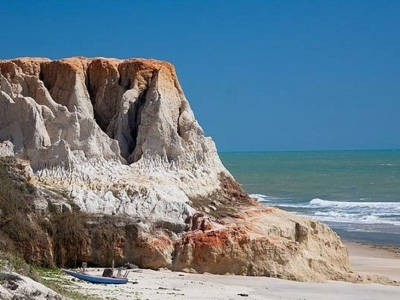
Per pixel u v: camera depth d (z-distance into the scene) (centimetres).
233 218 3978
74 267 3659
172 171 4122
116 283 3262
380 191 11562
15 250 3547
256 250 3697
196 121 4350
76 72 4316
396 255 5644
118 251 3675
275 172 16262
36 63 4359
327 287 3609
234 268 3678
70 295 2742
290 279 3691
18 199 3662
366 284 3828
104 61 4419
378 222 7756
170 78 4400
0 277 2433
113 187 3859
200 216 3828
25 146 3950
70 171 3897
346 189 11944
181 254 3675
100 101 4369
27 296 2381
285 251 3731
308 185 12750
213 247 3666
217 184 4256
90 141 4022
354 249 5944
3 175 3744
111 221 3716
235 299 3102
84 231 3681
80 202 3759
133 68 4412
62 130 4025
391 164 18912
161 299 2953
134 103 4309
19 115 4006
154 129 4147
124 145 4222
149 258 3681
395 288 3725
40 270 3438
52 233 3650
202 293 3167
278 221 4000
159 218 3784
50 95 4269
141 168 4053
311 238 4072
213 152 4378
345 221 7838
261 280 3588
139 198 3828
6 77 4247
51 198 3728
